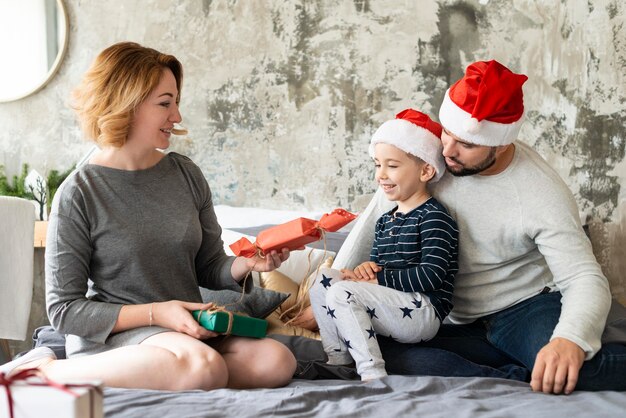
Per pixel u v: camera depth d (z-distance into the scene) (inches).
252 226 129.9
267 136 138.6
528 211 82.7
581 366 73.2
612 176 130.7
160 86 79.4
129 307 75.4
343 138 136.3
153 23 140.2
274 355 76.2
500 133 80.0
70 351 78.2
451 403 64.0
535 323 81.8
